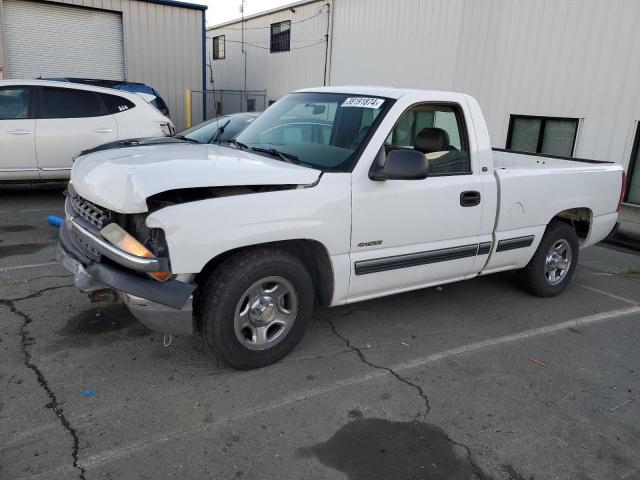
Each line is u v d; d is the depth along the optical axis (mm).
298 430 3000
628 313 5188
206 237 3078
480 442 3002
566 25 9766
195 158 3547
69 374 3406
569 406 3438
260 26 22328
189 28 17812
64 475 2541
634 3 8734
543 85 10289
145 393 3250
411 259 4078
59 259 3686
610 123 9297
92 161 3664
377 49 14961
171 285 3061
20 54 15500
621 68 9039
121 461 2662
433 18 12828
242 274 3295
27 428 2859
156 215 2979
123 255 3059
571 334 4590
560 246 5398
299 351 3926
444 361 3934
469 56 11820
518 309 5086
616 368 4008
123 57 17016
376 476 2676
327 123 4172
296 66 20031
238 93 25141
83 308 4375
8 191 9250
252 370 3598
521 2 10508
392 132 3947
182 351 3779
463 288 5578
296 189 3445
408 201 3924
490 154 4520
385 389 3488
